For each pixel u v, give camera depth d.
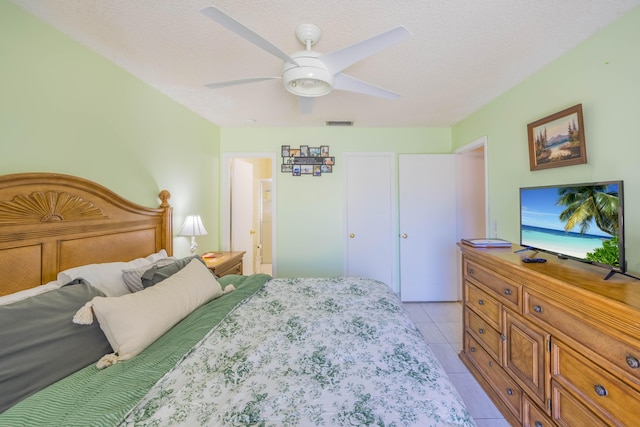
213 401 0.83
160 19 1.38
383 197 3.54
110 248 1.69
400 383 0.91
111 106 1.79
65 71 1.48
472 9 1.31
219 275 2.53
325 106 2.70
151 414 0.77
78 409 0.77
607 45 1.42
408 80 2.11
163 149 2.33
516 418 1.47
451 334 2.60
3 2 1.22
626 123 1.33
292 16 1.35
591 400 1.01
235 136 3.51
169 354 1.07
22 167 1.29
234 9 1.30
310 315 1.46
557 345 1.18
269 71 1.94
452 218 3.46
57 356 0.96
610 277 1.16
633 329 0.85
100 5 1.27
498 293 1.64
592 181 1.52
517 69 1.93
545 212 1.60
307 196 3.54
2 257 1.14
